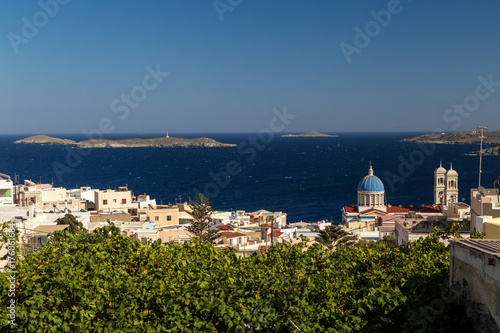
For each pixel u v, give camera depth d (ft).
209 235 249.96
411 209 412.57
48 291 60.18
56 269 63.57
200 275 64.23
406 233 150.61
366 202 444.14
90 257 69.21
